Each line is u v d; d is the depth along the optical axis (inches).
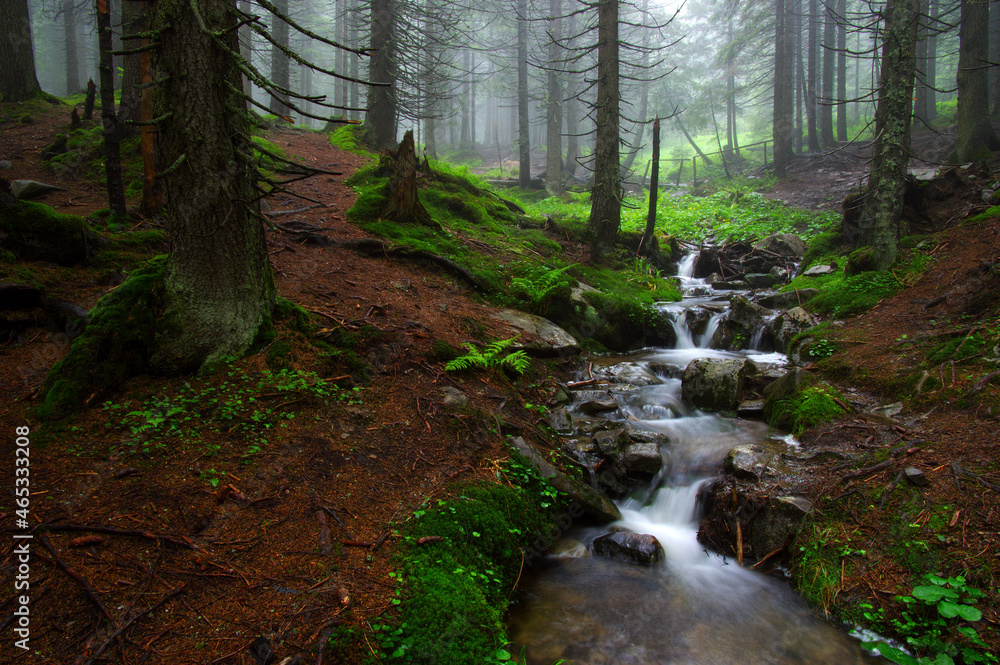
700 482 215.9
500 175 1169.4
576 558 189.0
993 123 788.6
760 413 262.8
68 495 142.6
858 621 150.8
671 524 212.2
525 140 991.0
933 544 158.9
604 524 208.5
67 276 234.5
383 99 698.2
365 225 376.5
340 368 222.8
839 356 278.4
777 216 692.7
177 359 194.4
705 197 942.4
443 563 151.2
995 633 133.3
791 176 982.4
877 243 358.0
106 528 134.3
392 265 343.0
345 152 633.0
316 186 466.0
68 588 118.7
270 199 396.8
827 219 641.6
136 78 458.6
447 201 489.4
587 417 262.2
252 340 206.8
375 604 130.6
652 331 379.2
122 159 440.5
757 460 208.4
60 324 216.4
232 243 198.8
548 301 352.5
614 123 469.7
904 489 177.9
